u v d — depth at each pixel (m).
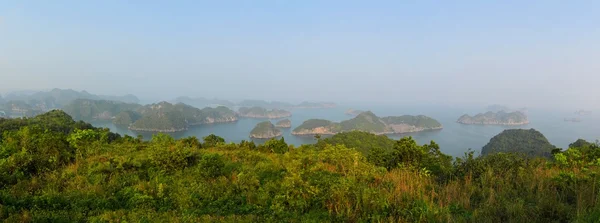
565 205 5.26
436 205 5.57
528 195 5.86
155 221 5.12
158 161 8.37
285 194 6.22
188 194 6.39
